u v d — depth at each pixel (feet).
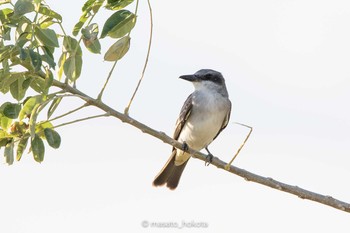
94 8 30.48
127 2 30.53
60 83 30.66
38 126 31.19
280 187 35.01
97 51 30.42
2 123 30.96
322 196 34.71
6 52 28.32
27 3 28.22
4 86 29.73
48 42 28.71
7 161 30.86
